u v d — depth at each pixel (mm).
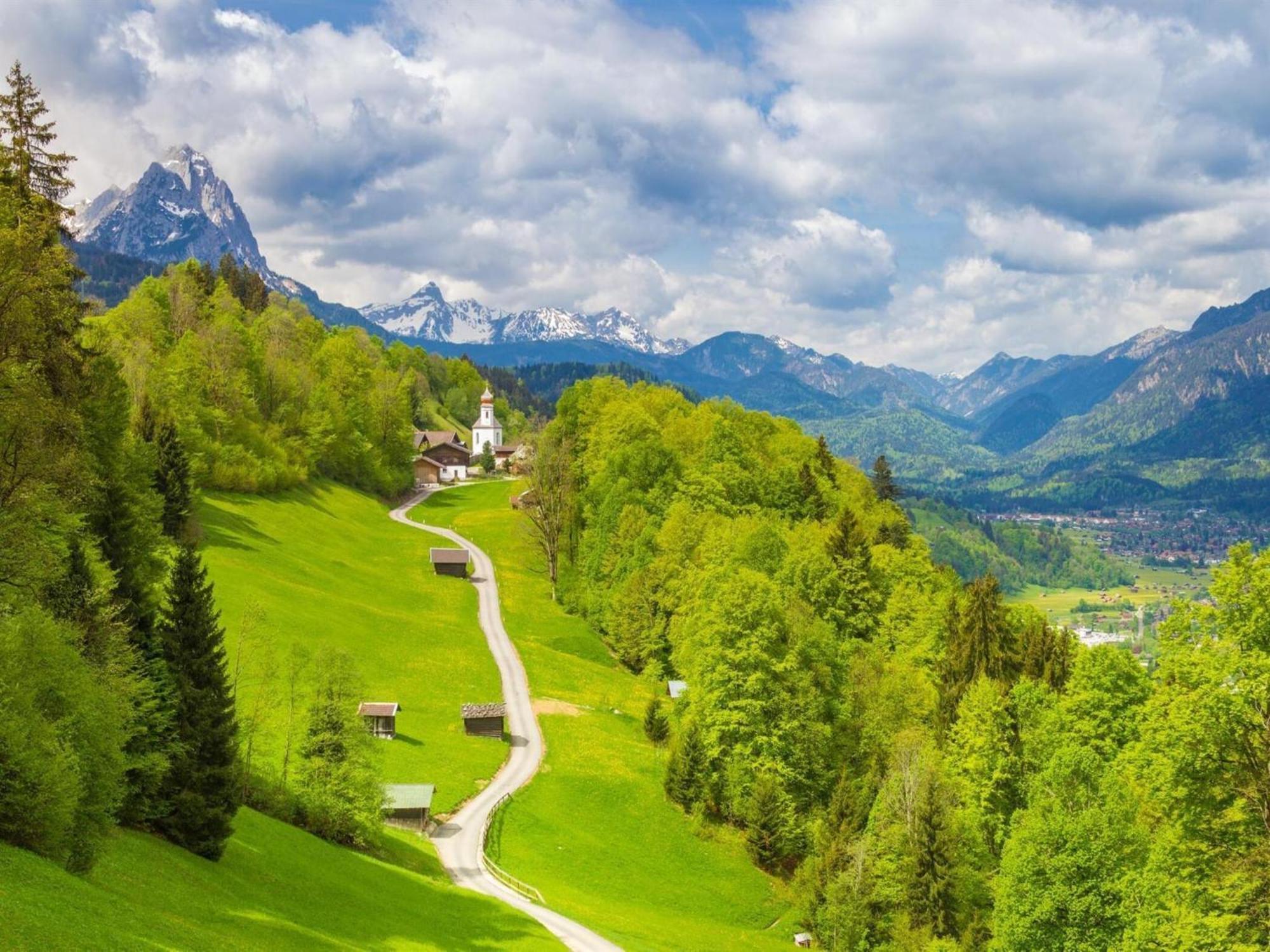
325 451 189000
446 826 79750
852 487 179250
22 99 53812
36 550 45812
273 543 139500
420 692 107125
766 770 84688
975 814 68562
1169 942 37438
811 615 99250
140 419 103188
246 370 172625
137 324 171125
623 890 74938
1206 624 41062
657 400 191250
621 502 139750
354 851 66188
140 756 48719
